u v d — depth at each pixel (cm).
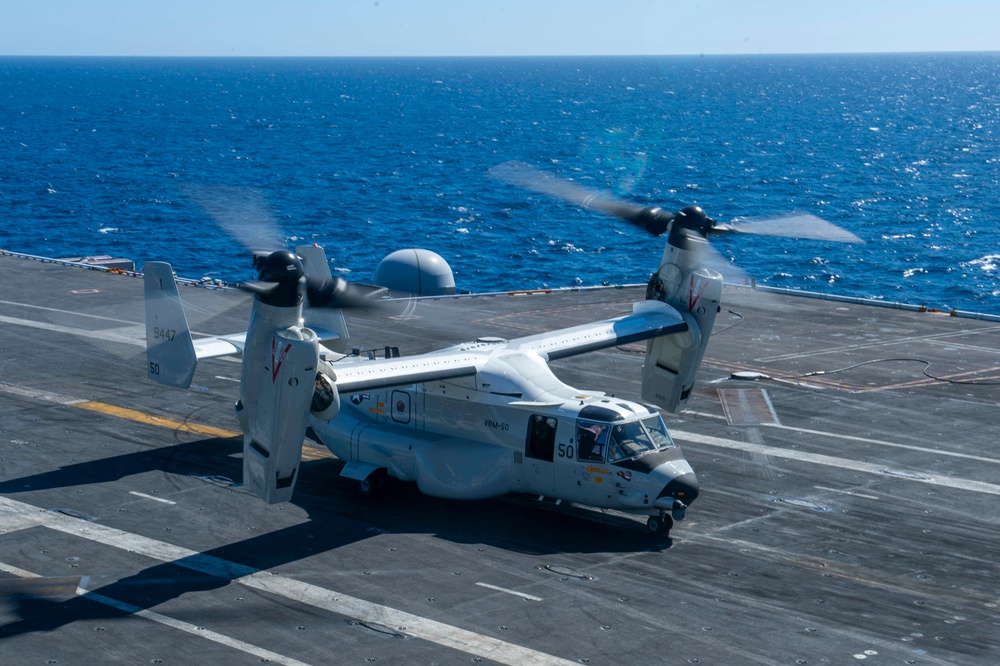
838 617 2056
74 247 9012
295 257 2148
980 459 3047
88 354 4112
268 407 2162
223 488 2753
